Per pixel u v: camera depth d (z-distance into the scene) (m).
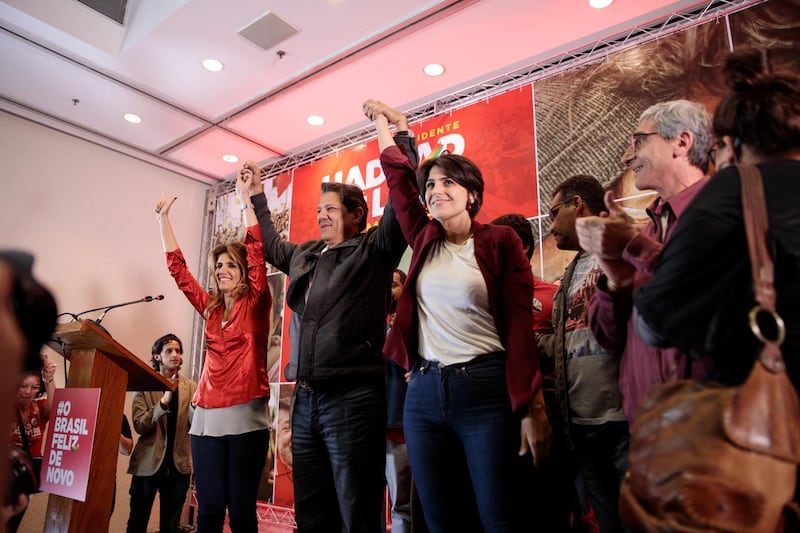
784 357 0.83
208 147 5.45
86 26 3.98
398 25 3.74
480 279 1.53
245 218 2.56
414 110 4.64
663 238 1.44
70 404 2.04
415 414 1.54
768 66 1.02
